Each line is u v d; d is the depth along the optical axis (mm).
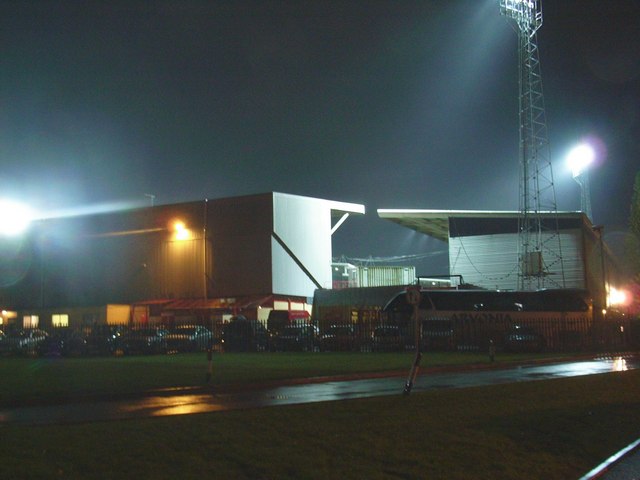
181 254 58375
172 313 55031
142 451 8602
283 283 55844
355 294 51844
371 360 28438
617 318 40875
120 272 60281
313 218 58875
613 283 68312
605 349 38594
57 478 7293
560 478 8820
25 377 20750
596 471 9086
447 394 15250
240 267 56156
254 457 8492
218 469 7879
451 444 9781
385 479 7930
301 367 24469
